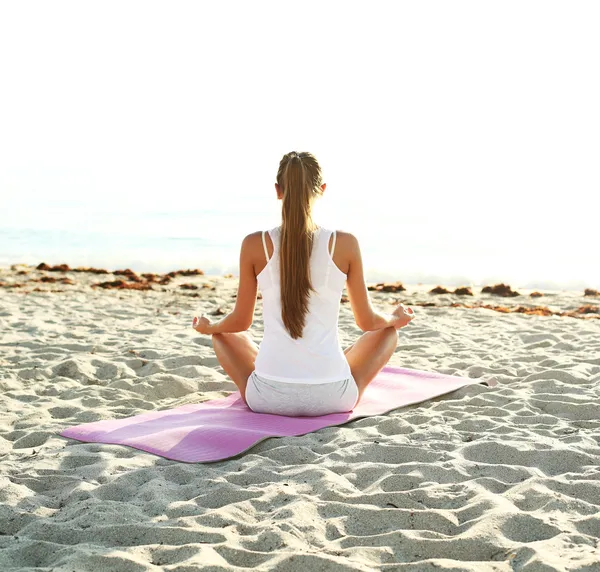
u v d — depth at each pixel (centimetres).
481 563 241
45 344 648
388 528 278
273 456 361
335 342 407
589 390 476
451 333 726
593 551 247
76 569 238
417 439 387
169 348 646
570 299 1086
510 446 363
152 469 342
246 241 397
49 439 392
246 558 250
